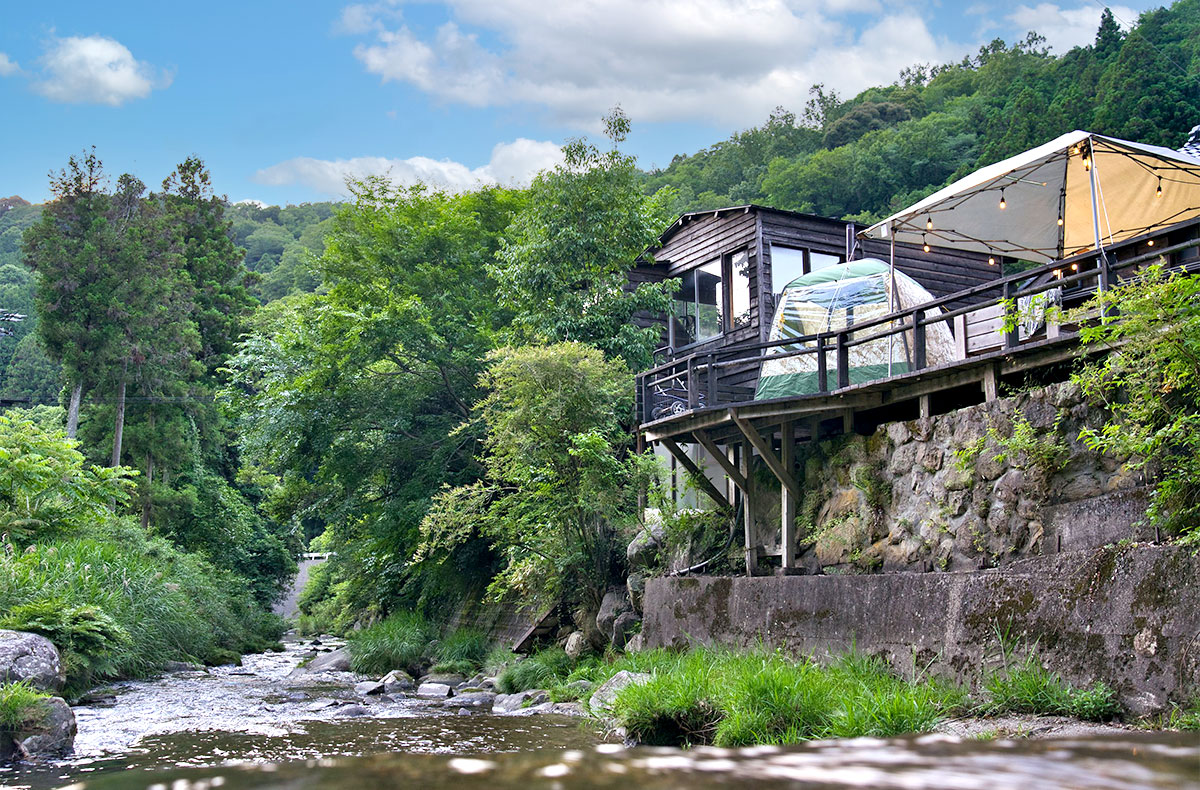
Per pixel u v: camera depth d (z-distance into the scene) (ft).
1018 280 28.27
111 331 94.73
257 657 77.30
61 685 40.81
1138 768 6.66
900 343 40.50
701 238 63.10
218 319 125.90
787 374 44.75
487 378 57.11
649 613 42.96
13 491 59.72
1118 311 25.89
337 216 73.97
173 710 39.17
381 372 69.92
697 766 6.91
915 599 27.96
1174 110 103.45
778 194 179.63
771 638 34.06
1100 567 22.45
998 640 24.81
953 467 30.25
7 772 25.67
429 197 75.20
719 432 43.16
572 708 37.86
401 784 6.35
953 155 165.07
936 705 24.08
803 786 6.08
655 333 60.34
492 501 53.42
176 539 101.65
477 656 57.31
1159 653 20.45
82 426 100.12
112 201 103.19
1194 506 21.68
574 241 58.59
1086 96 117.50
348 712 38.32
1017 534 27.55
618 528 49.37
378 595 77.00
